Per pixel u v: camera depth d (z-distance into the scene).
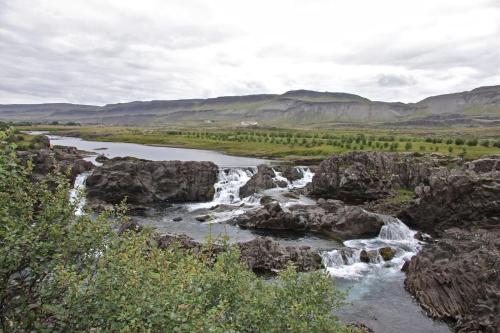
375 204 82.38
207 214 73.69
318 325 17.38
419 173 89.50
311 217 66.38
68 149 136.62
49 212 15.29
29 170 16.05
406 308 39.72
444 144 160.50
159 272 16.72
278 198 83.62
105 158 129.00
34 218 15.80
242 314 16.64
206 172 93.06
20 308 14.02
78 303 13.54
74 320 13.78
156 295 14.49
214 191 92.69
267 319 17.00
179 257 19.83
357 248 54.41
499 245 45.25
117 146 197.50
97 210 71.94
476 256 41.78
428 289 41.22
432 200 67.56
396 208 77.38
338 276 47.56
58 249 14.63
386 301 41.16
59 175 17.36
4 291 14.03
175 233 57.94
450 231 60.19
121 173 85.06
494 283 37.22
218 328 13.22
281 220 65.12
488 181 64.06
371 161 93.50
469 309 37.03
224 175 100.19
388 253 53.81
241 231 63.91
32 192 16.12
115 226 17.77
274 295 18.44
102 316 13.62
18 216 15.12
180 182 89.75
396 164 94.38
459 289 39.12
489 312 34.56
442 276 41.03
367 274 48.38
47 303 14.16
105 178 84.62
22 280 14.76
